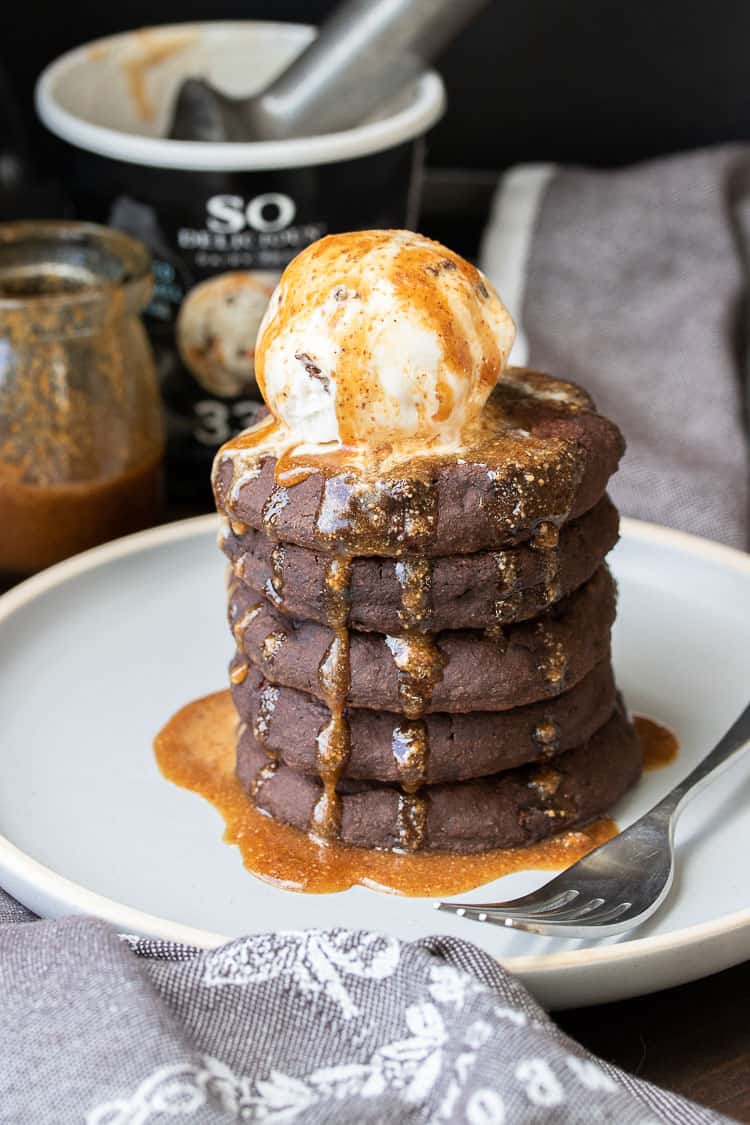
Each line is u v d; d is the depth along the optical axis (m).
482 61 0.78
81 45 0.75
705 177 0.74
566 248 0.73
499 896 0.47
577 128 0.80
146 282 0.59
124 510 0.60
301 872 0.48
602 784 0.50
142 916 0.44
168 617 0.56
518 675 0.47
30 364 0.58
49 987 0.42
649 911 0.46
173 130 0.63
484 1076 0.40
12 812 0.49
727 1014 0.45
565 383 0.50
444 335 0.46
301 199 0.61
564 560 0.48
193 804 0.50
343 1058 0.41
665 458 0.63
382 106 0.64
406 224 0.64
